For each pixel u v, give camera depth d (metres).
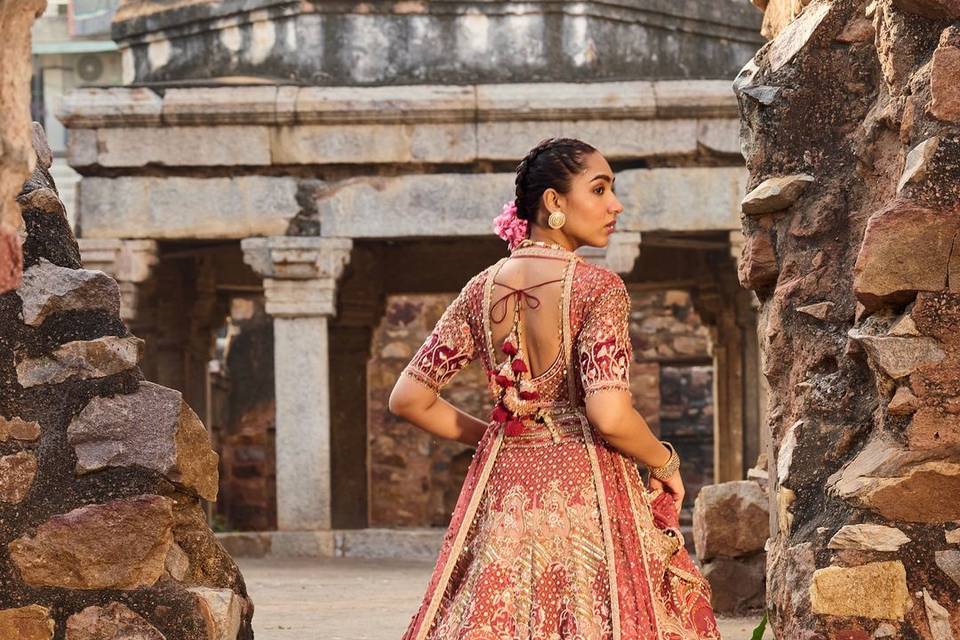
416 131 13.42
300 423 13.52
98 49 22.42
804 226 4.91
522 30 13.84
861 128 4.90
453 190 13.50
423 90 13.37
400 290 17.23
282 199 13.54
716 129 13.26
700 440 23.36
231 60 14.27
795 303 4.88
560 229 3.83
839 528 4.21
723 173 13.30
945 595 4.06
